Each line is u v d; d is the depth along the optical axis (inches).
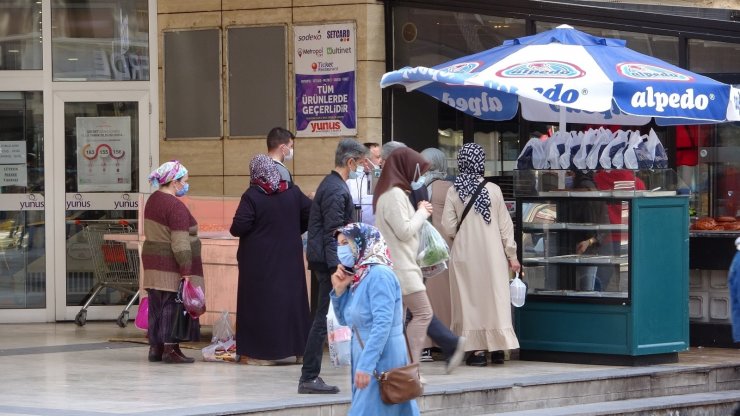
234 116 694.5
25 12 733.3
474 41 660.7
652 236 549.6
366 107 669.3
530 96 520.1
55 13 729.6
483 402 479.8
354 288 348.2
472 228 547.5
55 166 725.9
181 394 465.7
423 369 536.7
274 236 543.2
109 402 445.1
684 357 586.2
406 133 681.6
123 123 727.1
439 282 563.2
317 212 480.7
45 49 726.5
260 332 543.5
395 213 464.1
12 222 725.9
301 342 548.4
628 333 545.3
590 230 555.2
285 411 436.8
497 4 650.8
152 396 460.4
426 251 484.4
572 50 557.3
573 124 661.3
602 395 515.5
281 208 544.7
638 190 548.1
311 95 679.7
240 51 692.7
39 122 729.6
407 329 468.1
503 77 533.3
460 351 466.9
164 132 711.7
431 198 568.7
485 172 676.1
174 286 553.6
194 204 644.7
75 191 725.9
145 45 727.1
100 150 726.5
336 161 488.1
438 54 668.7
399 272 465.4
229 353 566.3
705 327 630.5
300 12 680.4
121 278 708.0
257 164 542.3
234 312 599.2
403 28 676.7
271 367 545.3
